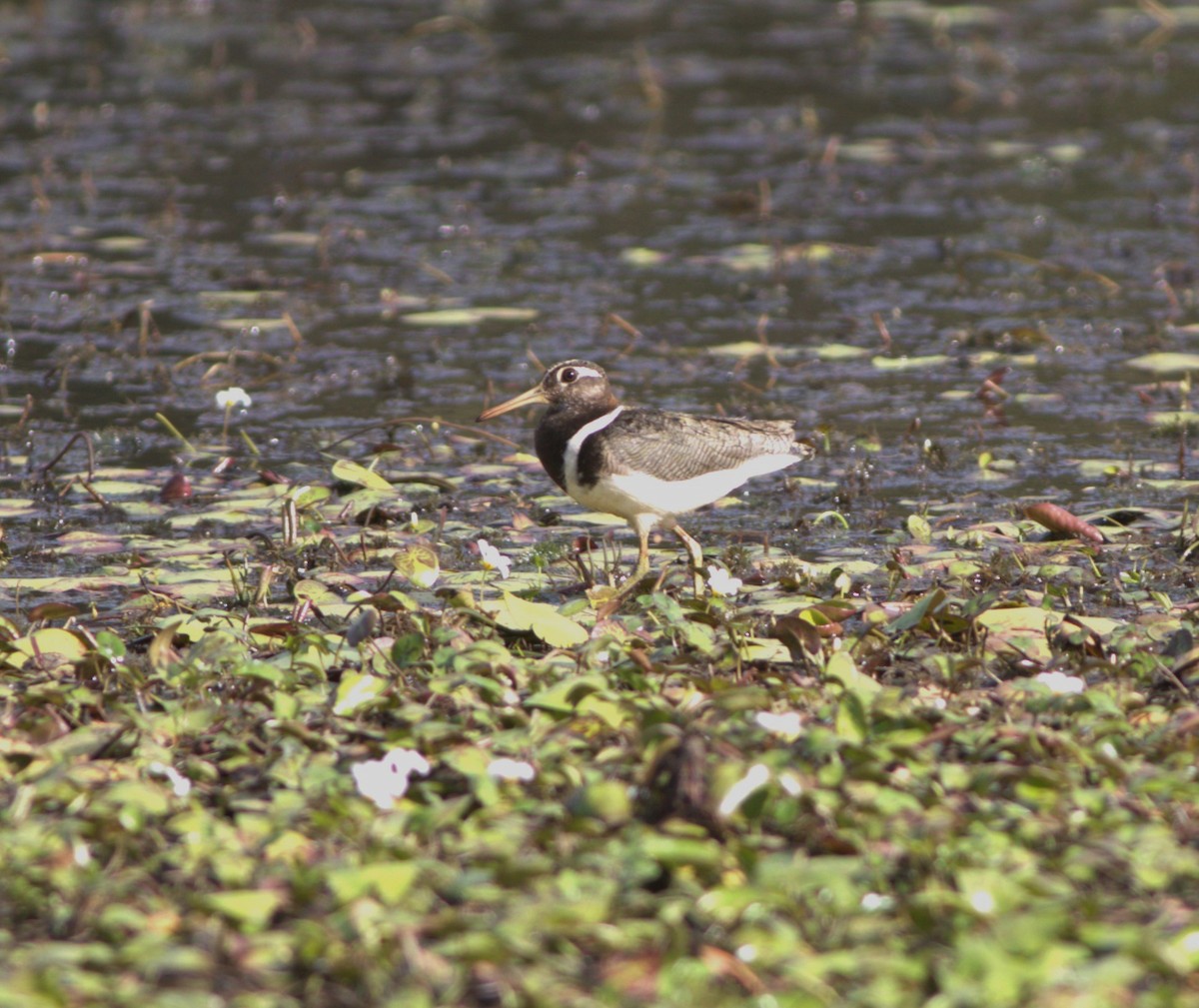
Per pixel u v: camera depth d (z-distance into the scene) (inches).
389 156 1041.5
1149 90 1175.6
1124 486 568.4
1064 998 231.5
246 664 361.1
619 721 336.8
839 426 636.1
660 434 469.7
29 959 247.6
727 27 1386.6
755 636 422.9
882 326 737.6
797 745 326.6
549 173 1007.6
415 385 687.7
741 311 783.1
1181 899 272.4
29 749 333.1
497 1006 247.6
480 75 1233.4
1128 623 407.5
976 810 302.0
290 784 312.7
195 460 604.7
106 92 1184.8
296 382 691.4
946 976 239.3
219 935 255.6
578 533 528.7
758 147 1056.2
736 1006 237.8
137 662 396.8
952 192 964.6
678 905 260.2
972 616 401.4
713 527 537.6
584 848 279.9
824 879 260.4
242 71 1245.1
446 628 399.5
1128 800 307.0
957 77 1202.6
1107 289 800.9
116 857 278.5
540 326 761.6
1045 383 685.9
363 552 496.4
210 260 852.0
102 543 509.4
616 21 1405.0
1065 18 1414.9
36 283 816.9
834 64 1258.6
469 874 267.3
